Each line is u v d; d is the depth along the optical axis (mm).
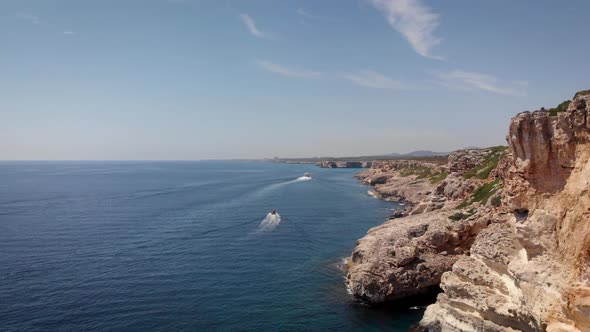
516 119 25547
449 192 71250
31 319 36312
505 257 27547
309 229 78312
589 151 21234
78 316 37156
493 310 26719
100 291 43469
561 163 23250
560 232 22266
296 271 51312
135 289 44312
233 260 56125
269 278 48594
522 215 26484
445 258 42750
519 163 25953
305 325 36156
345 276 49094
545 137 24000
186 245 64562
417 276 40875
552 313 21281
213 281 47312
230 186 173500
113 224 82125
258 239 69375
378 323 36531
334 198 129625
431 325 32438
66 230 75562
